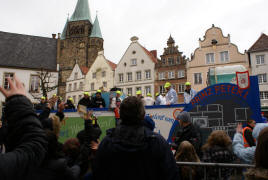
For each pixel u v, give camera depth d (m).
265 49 32.09
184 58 37.44
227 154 3.76
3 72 34.41
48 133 2.52
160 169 2.07
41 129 1.67
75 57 66.81
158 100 11.16
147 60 40.34
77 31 69.75
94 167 2.21
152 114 7.16
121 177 2.02
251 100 5.78
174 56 38.12
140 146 2.02
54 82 37.91
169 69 38.12
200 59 35.66
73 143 3.67
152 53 47.66
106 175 2.10
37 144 1.54
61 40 70.38
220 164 3.43
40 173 2.20
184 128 4.93
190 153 3.90
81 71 47.38
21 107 1.63
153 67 39.50
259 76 32.16
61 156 2.66
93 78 45.16
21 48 39.31
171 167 2.08
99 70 44.66
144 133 2.16
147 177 2.00
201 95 6.37
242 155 3.89
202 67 35.28
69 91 48.44
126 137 2.11
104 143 2.20
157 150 2.06
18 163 1.38
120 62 42.72
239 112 5.86
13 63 36.03
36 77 36.72
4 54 36.75
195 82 35.47
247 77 5.89
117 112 7.92
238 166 3.32
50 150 2.42
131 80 41.12
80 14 71.75
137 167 2.01
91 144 3.76
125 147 2.04
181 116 4.97
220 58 34.41
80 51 66.62
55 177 2.33
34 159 1.49
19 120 1.58
